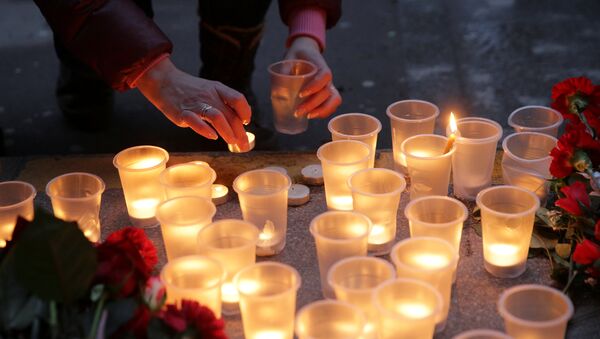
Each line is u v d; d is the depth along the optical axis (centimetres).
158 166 201
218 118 204
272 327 155
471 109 363
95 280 145
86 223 189
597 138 196
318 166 225
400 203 212
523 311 155
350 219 173
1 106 378
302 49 243
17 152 338
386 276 157
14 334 141
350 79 394
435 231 174
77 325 140
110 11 209
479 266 187
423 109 221
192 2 476
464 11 456
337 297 156
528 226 178
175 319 139
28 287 138
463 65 402
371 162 214
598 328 167
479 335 140
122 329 139
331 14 261
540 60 402
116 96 381
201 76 323
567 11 450
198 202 183
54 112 371
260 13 303
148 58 210
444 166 196
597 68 392
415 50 419
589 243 168
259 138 323
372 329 156
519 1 464
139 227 205
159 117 362
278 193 184
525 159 208
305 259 190
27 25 458
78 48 214
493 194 184
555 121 218
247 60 314
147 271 158
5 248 150
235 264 168
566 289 174
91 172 228
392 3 470
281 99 235
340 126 219
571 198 178
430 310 149
